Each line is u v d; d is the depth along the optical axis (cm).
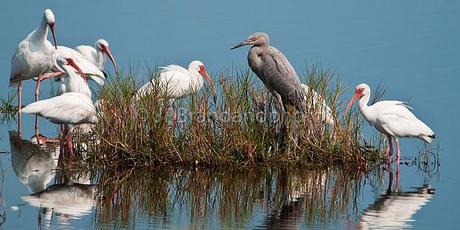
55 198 1555
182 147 1759
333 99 1838
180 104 1794
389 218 1491
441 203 1577
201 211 1511
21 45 2138
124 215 1476
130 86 1811
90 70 2252
